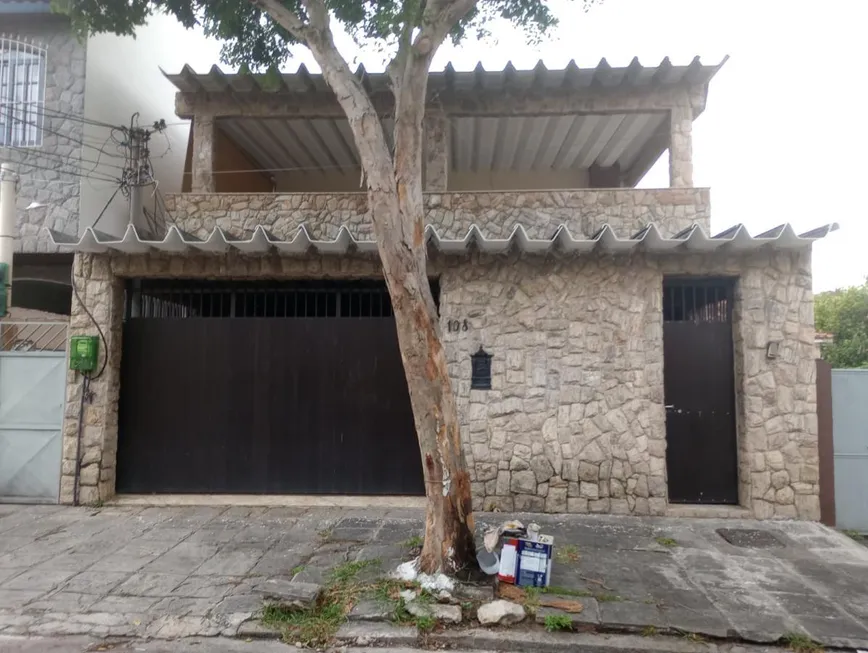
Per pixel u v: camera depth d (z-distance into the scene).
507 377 7.01
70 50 9.39
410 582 4.68
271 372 7.52
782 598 4.62
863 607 4.48
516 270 7.09
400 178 4.70
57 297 10.74
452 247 6.71
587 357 6.97
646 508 6.77
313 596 4.45
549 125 9.27
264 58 6.63
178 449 7.50
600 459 6.86
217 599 4.62
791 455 6.70
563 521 6.54
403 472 7.37
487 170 11.62
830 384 6.87
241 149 10.33
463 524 4.79
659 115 8.66
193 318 7.60
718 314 7.25
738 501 6.96
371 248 6.64
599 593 4.64
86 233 6.57
